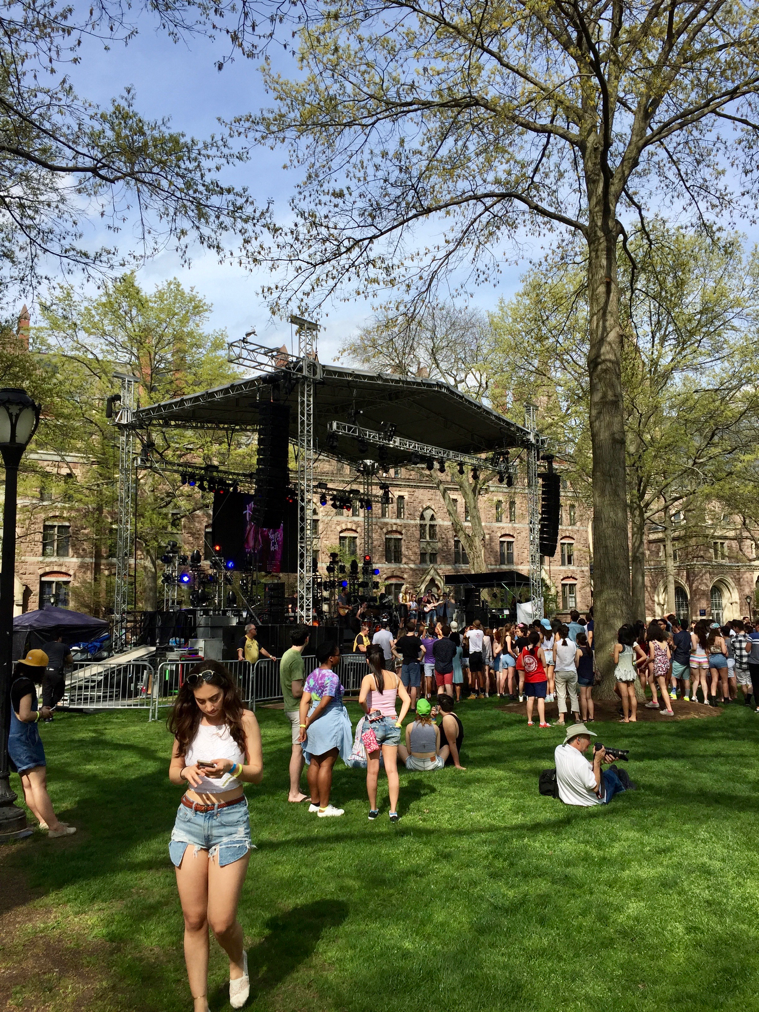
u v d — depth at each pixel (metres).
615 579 14.88
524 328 29.06
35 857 6.47
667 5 13.79
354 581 30.66
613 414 15.30
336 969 4.42
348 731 7.48
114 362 31.27
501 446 26.56
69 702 15.47
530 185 17.75
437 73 14.96
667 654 13.72
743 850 6.26
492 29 13.34
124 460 22.28
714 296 26.86
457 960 4.47
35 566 38.00
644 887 5.51
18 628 22.23
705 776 8.87
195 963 3.83
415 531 50.44
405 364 30.11
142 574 36.66
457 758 9.62
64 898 5.53
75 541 38.72
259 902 5.36
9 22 9.86
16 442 7.51
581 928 4.88
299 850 6.43
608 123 13.73
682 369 28.59
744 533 58.12
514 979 4.25
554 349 27.16
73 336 30.34
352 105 15.34
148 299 31.36
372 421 24.95
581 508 55.25
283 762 10.12
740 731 11.95
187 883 3.80
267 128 15.16
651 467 28.47
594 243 15.73
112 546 37.72
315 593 26.75
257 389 19.31
